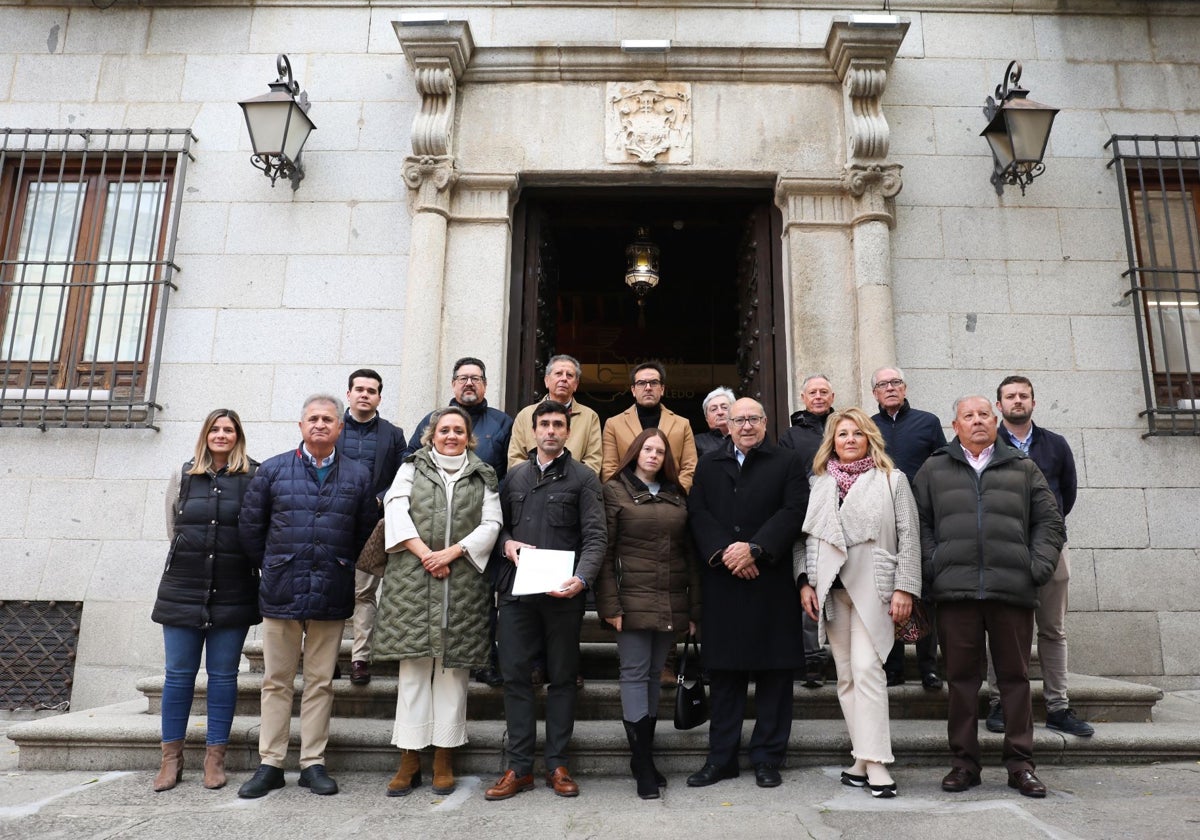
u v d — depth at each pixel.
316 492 3.55
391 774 3.69
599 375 10.77
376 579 4.23
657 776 3.43
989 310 5.61
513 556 3.47
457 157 5.76
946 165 5.81
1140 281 5.68
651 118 5.83
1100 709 4.16
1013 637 3.37
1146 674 5.16
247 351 5.61
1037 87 5.96
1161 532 5.32
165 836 2.85
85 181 5.91
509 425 4.45
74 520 5.37
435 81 5.66
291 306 5.66
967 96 5.93
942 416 5.47
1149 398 5.43
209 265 5.72
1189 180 5.94
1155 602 5.24
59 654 5.26
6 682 5.22
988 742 3.72
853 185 5.57
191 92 5.98
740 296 6.46
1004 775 3.55
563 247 8.80
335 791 3.38
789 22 6.03
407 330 5.46
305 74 5.99
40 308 5.62
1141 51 6.04
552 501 3.57
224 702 3.54
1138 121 5.92
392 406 5.52
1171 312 5.72
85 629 5.23
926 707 4.14
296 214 5.78
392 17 6.07
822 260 5.63
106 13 6.11
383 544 3.52
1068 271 5.68
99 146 5.91
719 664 3.46
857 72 5.59
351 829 2.93
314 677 3.53
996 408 5.48
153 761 3.78
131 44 6.06
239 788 3.44
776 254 5.93
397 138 5.88
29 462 5.44
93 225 5.85
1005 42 6.03
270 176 5.64
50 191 5.92
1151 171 5.90
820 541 3.48
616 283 9.84
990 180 5.80
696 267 9.20
